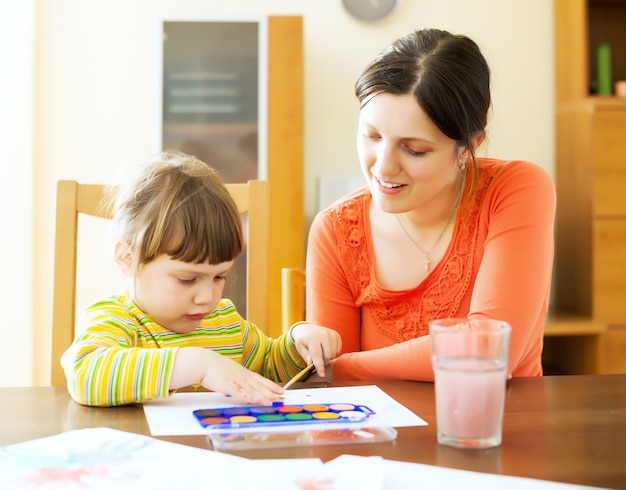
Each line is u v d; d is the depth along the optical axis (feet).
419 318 4.50
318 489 2.06
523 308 3.90
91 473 2.21
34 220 10.53
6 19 10.37
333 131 10.93
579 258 10.34
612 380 3.61
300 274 5.27
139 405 3.10
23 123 10.42
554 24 11.03
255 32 9.69
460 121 3.91
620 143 9.96
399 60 3.90
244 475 2.18
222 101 9.69
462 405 2.54
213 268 3.77
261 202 4.70
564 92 10.72
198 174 3.89
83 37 10.62
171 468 2.25
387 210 4.10
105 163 10.68
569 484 2.19
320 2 10.84
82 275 10.43
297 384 3.53
